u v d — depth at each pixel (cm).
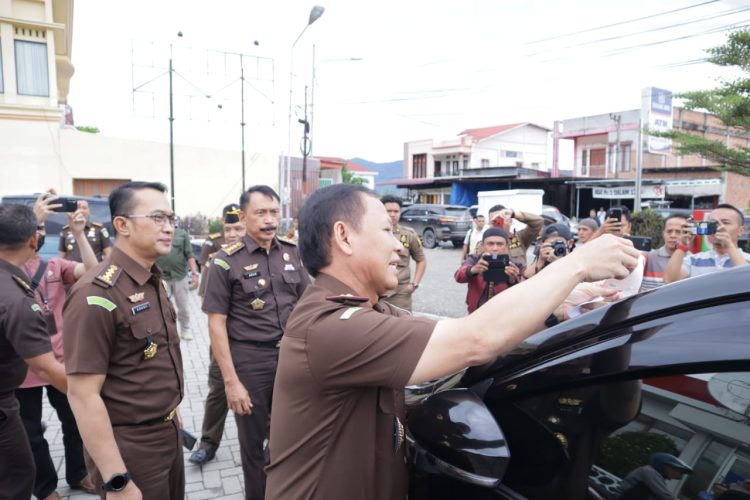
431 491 133
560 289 99
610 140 2589
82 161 1600
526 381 127
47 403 426
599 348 115
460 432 121
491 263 381
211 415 331
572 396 118
